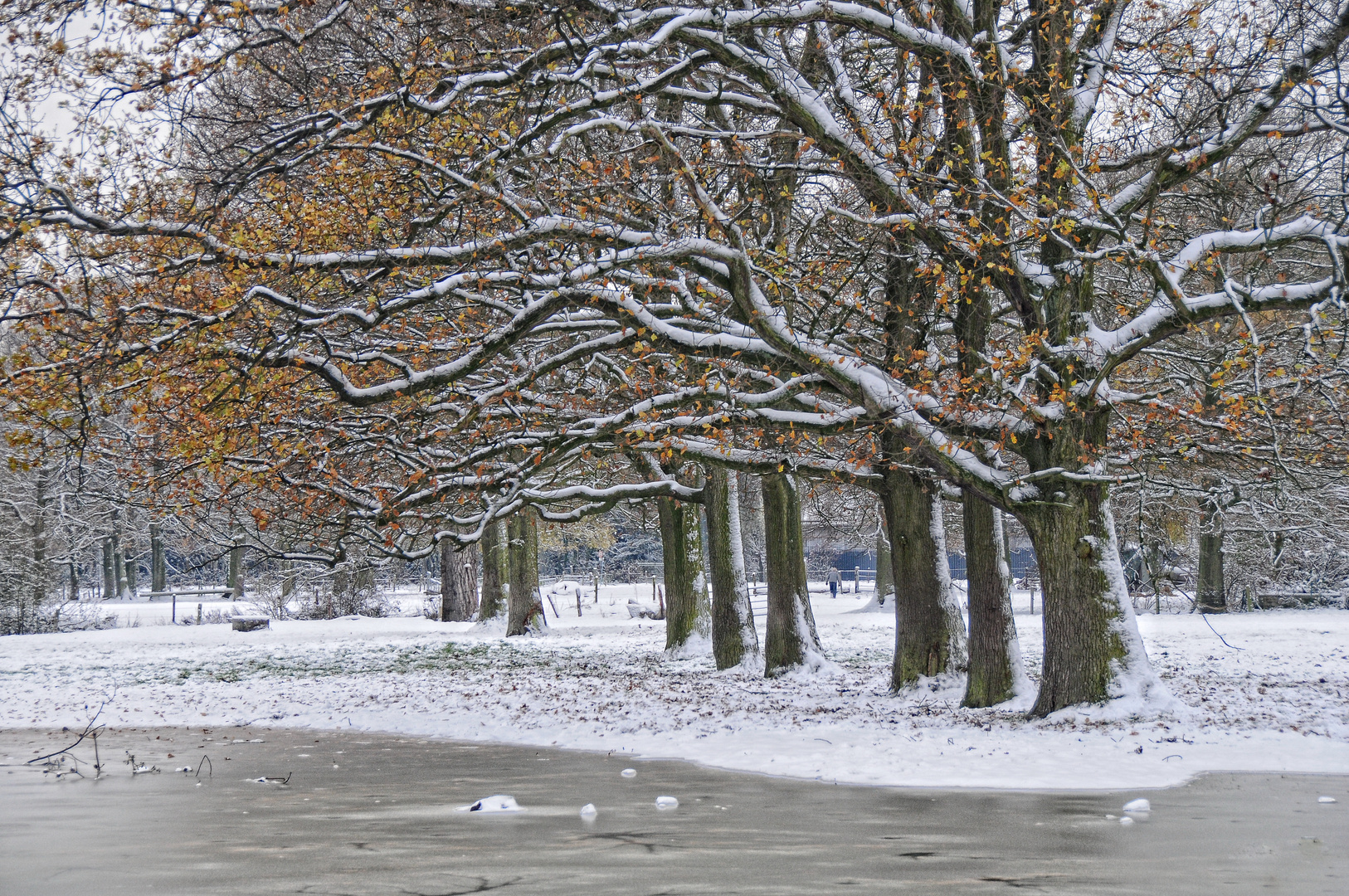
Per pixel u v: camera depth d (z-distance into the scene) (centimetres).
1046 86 1411
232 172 1300
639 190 1639
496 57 1396
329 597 5041
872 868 673
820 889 611
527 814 902
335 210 1434
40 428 1347
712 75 1523
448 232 1551
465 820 874
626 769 1191
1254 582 4106
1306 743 1241
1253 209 1727
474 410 1475
